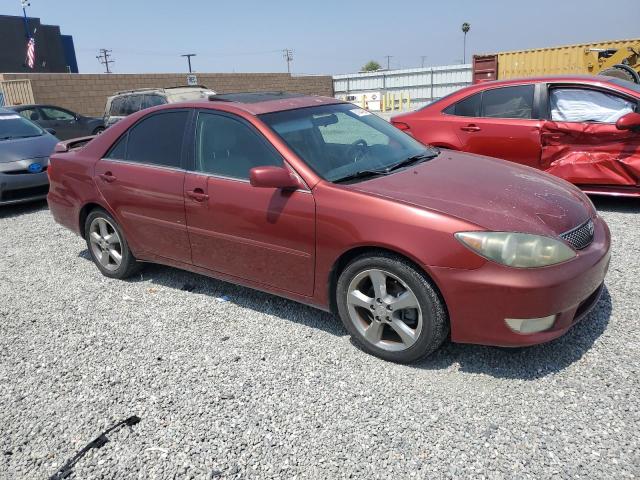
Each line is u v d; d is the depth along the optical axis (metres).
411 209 2.93
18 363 3.46
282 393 2.94
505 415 2.64
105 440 2.66
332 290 3.38
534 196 3.19
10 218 7.60
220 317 3.90
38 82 19.08
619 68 12.17
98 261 4.86
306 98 4.27
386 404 2.79
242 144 3.66
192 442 2.61
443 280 2.82
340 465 2.40
